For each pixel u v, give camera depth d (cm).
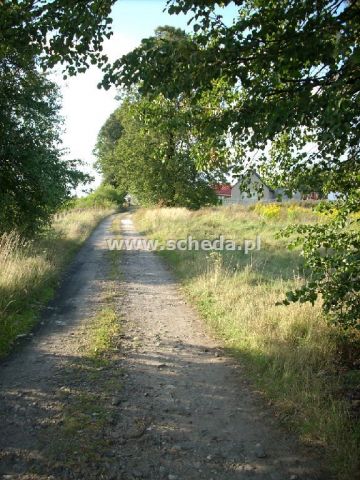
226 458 355
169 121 414
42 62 397
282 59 334
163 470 336
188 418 420
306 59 322
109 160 3862
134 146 3203
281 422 411
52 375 505
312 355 517
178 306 849
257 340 593
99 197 5397
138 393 470
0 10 365
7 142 1087
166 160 538
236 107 396
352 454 342
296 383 462
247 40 330
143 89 345
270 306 707
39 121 1148
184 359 576
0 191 1155
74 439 372
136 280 1084
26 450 353
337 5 320
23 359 554
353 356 524
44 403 436
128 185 3806
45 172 1177
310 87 323
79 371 520
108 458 348
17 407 425
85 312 780
